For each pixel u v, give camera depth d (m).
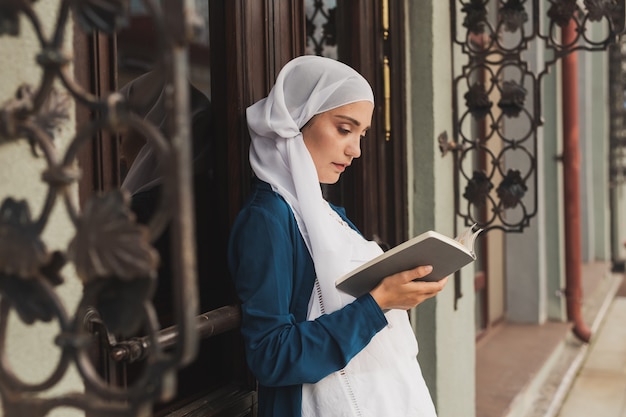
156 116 1.80
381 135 2.63
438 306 2.86
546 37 2.66
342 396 1.50
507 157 5.77
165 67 0.78
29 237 0.83
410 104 2.81
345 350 1.44
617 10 2.48
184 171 0.78
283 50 2.03
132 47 1.78
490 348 5.13
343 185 2.57
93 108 0.81
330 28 2.50
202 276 1.95
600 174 10.16
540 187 5.83
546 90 6.19
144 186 1.82
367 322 1.46
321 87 1.61
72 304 1.18
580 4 2.63
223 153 1.91
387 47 2.67
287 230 1.53
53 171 0.82
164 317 1.84
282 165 1.61
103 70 1.44
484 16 2.78
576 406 4.70
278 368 1.45
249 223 1.53
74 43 1.37
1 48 1.03
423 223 2.83
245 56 1.88
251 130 1.68
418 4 2.78
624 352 6.06
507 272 6.00
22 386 0.87
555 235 6.18
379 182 2.63
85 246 0.81
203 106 1.93
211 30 1.90
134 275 0.80
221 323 1.74
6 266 0.85
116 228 0.80
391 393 1.54
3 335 0.89
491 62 2.80
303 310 1.55
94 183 1.42
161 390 0.81
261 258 1.50
